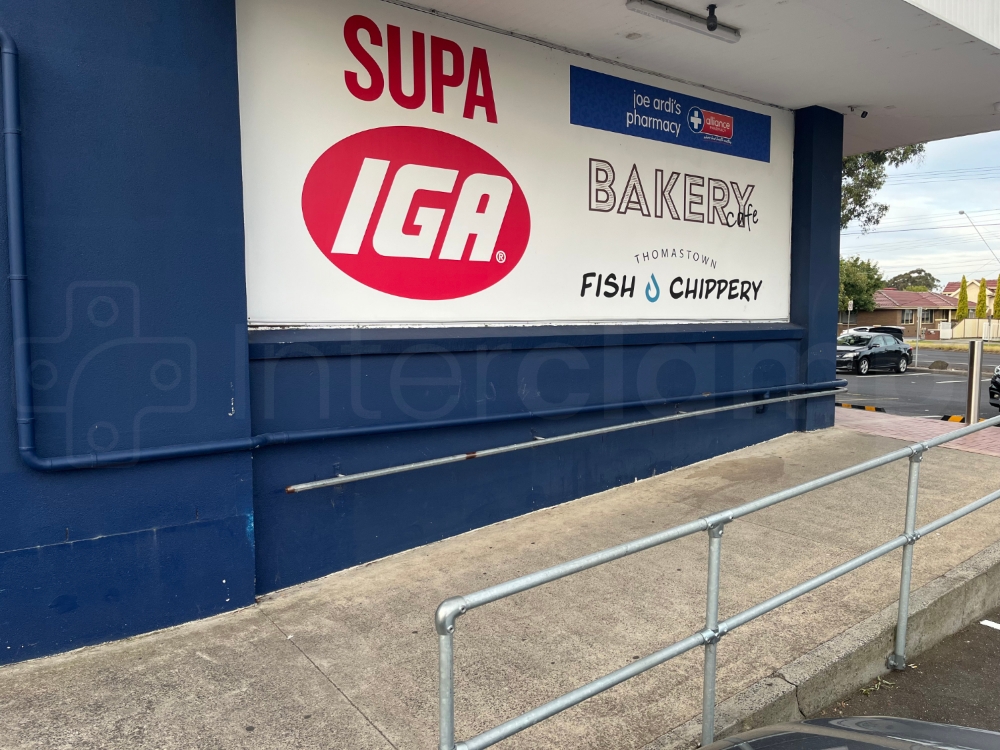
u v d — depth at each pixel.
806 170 6.97
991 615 4.11
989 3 5.08
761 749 1.84
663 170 5.83
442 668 1.72
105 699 2.68
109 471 3.09
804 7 4.46
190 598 3.34
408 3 4.16
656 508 5.07
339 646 3.13
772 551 4.30
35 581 2.95
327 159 3.90
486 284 4.71
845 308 53.47
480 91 4.56
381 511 4.18
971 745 1.78
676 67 5.54
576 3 4.21
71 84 2.92
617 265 5.53
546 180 5.00
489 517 4.75
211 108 3.27
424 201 4.33
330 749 2.43
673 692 2.82
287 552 3.79
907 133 8.00
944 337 52.31
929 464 6.31
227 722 2.56
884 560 4.18
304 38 3.78
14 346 2.82
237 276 3.39
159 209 3.16
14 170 2.76
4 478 2.86
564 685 2.85
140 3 3.05
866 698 3.17
